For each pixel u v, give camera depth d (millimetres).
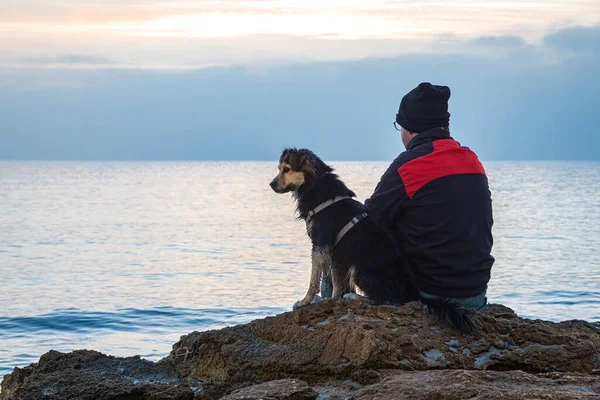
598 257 23875
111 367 5156
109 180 134250
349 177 116562
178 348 5223
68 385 4645
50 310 15031
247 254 26078
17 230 36438
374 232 5117
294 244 29719
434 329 4660
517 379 3822
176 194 81000
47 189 92938
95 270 21797
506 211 49125
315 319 4762
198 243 30281
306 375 4406
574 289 17047
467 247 4684
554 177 140750
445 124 5035
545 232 33969
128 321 13914
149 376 4953
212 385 4504
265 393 3953
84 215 47875
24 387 4699
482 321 4852
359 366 4262
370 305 4805
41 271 21594
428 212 4695
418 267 4836
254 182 123188
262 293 17141
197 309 15055
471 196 4695
